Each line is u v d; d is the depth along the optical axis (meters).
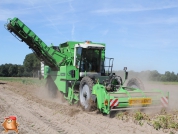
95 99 8.78
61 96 12.45
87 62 11.43
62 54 12.62
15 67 76.88
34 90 18.77
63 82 11.62
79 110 9.52
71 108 10.02
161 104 9.34
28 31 12.54
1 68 75.69
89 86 9.22
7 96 14.61
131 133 6.39
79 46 11.30
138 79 10.59
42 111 9.68
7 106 10.73
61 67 11.89
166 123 7.10
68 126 7.20
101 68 11.80
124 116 8.23
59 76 12.12
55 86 13.48
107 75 11.52
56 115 8.81
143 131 6.55
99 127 7.03
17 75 76.69
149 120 7.65
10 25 12.45
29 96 14.48
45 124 7.42
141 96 9.02
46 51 12.62
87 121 7.77
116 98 8.37
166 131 6.51
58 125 7.35
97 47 11.25
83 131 6.63
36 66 66.25
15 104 11.38
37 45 12.69
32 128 6.99
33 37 12.57
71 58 12.21
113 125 7.21
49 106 10.76
